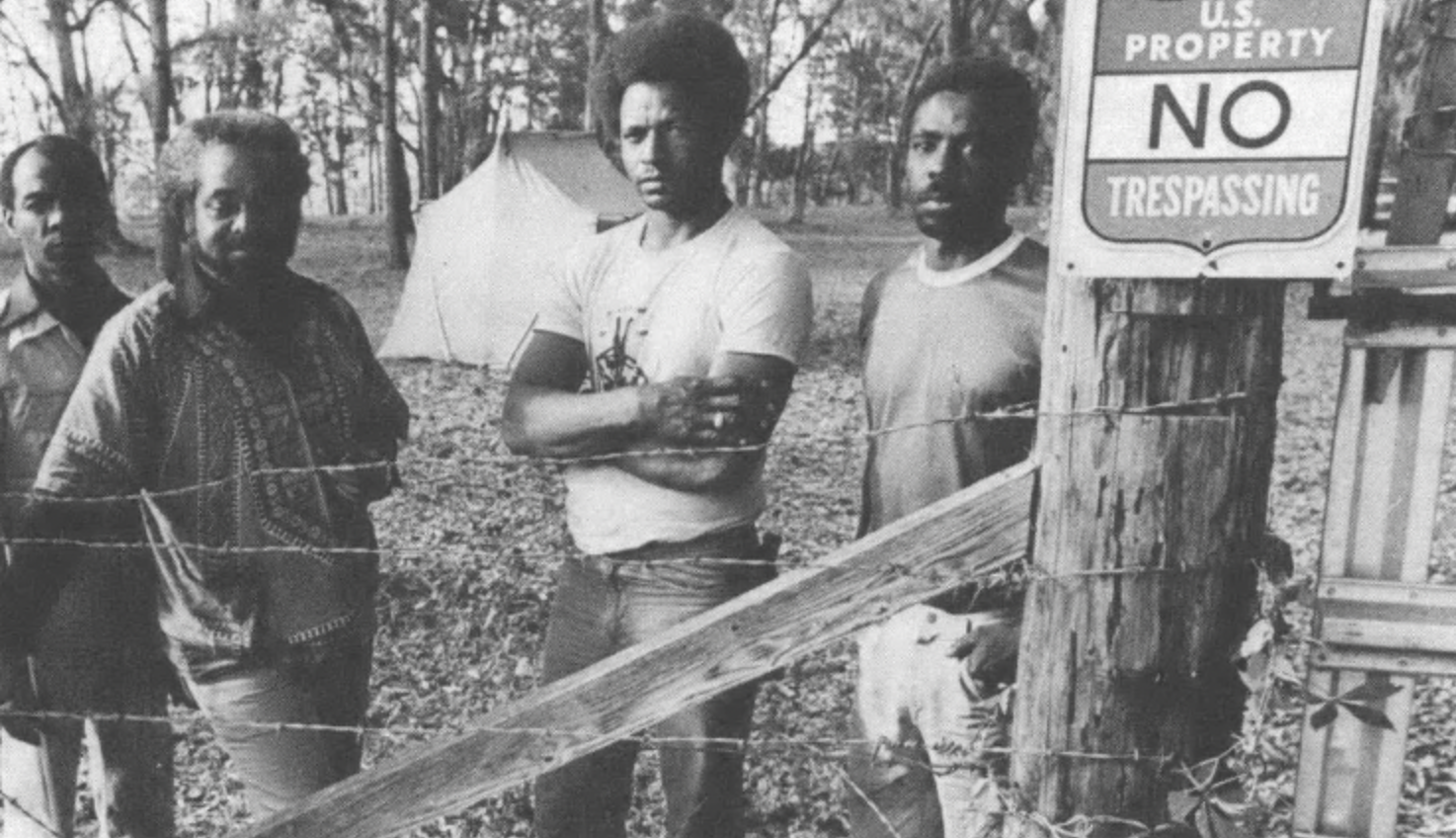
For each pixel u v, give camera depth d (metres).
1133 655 1.90
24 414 3.06
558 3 33.34
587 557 2.74
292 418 2.75
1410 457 1.93
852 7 25.31
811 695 4.99
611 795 2.86
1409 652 1.95
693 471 2.57
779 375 2.58
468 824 3.89
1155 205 1.76
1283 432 9.16
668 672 2.03
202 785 4.37
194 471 2.70
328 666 2.85
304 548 2.71
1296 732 2.60
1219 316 1.81
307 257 25.25
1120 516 1.87
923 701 2.77
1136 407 1.85
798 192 29.86
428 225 15.13
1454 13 1.80
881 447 2.81
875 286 2.92
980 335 2.63
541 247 14.40
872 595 1.97
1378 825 2.01
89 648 2.97
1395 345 1.89
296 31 31.80
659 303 2.67
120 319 2.66
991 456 2.65
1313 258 1.71
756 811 4.17
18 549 2.67
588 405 2.61
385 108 23.62
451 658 5.52
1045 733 1.97
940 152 2.64
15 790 3.15
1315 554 6.38
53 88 28.91
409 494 7.86
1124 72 1.74
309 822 2.17
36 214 2.99
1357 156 1.67
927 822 2.89
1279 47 1.68
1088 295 1.84
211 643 2.71
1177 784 1.94
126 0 29.27
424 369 14.32
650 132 2.58
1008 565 1.98
